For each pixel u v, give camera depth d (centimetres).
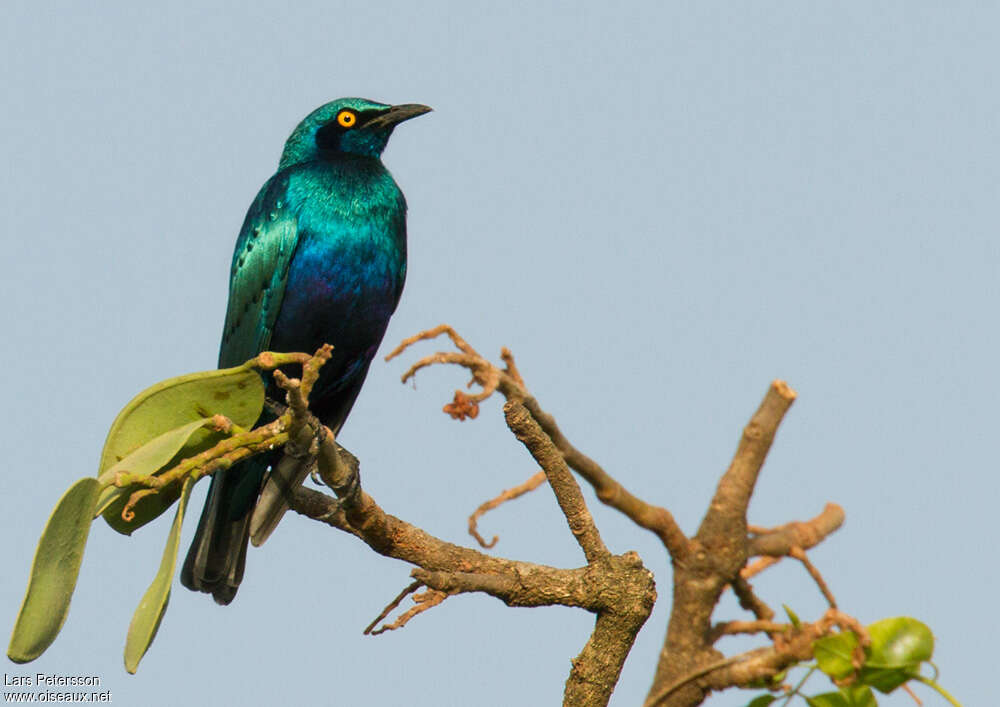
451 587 896
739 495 879
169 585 797
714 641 875
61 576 760
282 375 851
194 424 866
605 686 943
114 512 901
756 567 902
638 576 934
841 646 762
